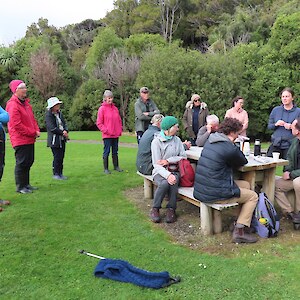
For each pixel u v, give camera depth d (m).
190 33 38.28
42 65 25.42
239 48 19.86
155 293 2.95
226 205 3.89
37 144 13.80
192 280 3.15
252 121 18.62
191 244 3.95
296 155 4.53
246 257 3.58
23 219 4.55
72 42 43.00
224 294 2.93
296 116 5.27
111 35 27.20
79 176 6.91
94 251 3.71
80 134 19.36
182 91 17.78
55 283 3.11
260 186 5.07
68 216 4.70
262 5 36.03
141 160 5.37
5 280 3.14
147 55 19.94
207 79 17.48
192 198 4.27
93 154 10.82
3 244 3.83
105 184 6.32
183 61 17.69
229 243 3.95
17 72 26.67
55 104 6.29
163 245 3.87
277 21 18.61
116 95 23.59
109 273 3.18
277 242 3.95
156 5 39.66
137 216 4.77
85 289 3.01
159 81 17.81
